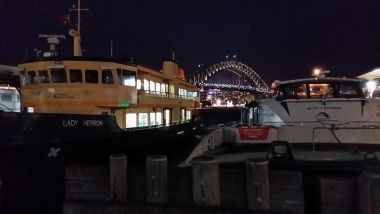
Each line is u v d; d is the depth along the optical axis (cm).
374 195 586
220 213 728
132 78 1369
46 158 1062
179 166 809
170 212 757
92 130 1182
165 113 1895
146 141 1476
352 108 988
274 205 724
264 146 886
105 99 1255
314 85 1052
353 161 713
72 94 1244
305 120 996
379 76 1616
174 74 2056
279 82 1097
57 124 1090
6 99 1697
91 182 855
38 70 1263
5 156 994
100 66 1248
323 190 689
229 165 781
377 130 832
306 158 750
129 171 827
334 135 842
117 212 794
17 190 1010
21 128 1016
